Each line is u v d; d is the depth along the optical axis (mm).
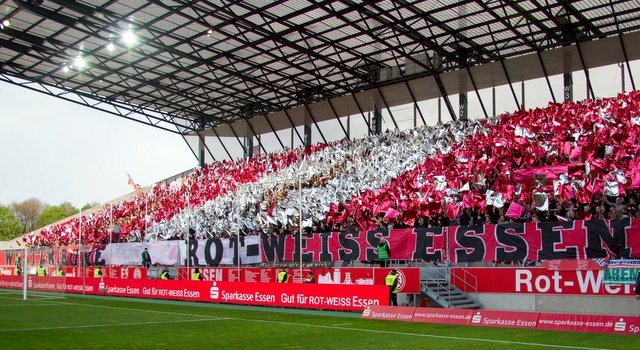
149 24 33219
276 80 43125
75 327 18156
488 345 13906
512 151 26547
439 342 14500
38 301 29578
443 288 23188
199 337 15898
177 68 40906
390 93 41281
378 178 32344
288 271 27375
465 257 22750
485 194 24062
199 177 51469
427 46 34688
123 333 16734
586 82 33438
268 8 31016
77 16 33156
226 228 34500
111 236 41094
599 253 20000
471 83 37281
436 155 32688
